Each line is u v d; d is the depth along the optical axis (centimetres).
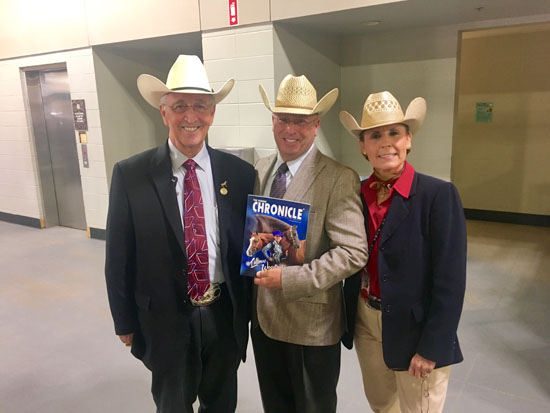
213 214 156
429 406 141
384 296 137
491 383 225
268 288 136
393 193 136
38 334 289
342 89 443
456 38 378
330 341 146
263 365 160
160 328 154
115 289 156
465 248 130
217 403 175
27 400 222
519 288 344
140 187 150
